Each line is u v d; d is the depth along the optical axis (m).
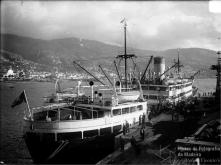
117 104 26.66
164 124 27.84
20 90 83.75
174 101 41.53
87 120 23.44
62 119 25.38
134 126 27.25
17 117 55.41
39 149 22.80
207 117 29.67
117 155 19.52
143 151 19.70
